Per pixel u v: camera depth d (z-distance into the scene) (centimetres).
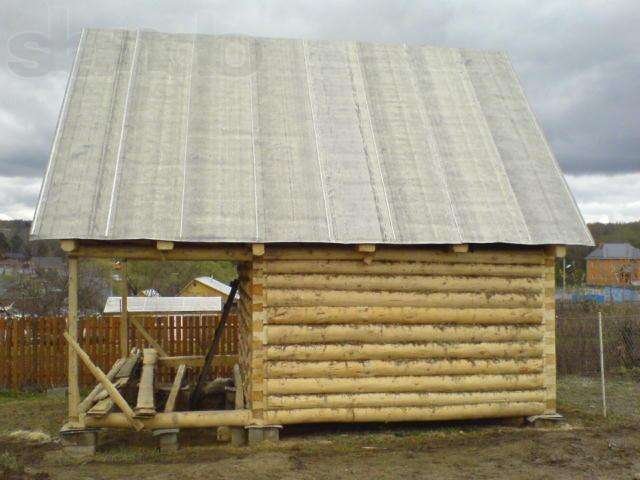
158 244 860
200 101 1066
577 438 933
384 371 941
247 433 923
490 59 1277
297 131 1045
